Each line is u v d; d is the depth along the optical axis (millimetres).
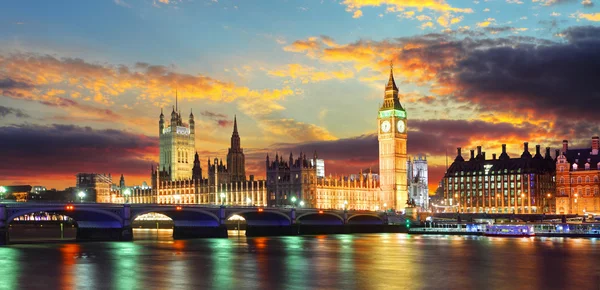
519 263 134375
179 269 124375
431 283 106062
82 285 104000
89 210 188250
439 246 182750
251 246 184125
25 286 103250
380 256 151125
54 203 181625
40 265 130375
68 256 149000
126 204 197875
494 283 106062
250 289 99938
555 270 122312
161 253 157625
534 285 103938
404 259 143750
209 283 105938
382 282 107062
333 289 99938
